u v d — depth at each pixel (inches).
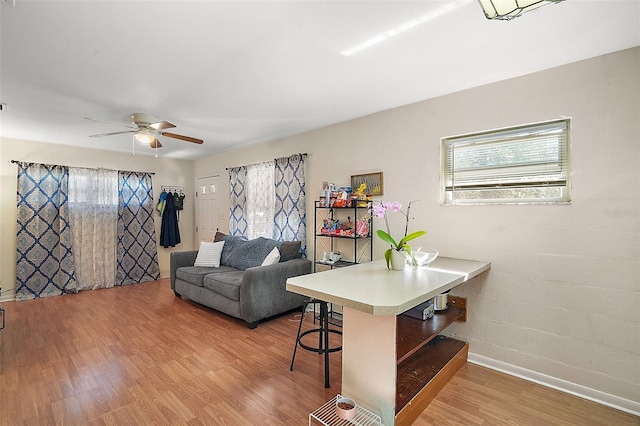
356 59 82.1
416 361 89.1
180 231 233.8
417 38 72.2
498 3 46.7
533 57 81.4
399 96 108.7
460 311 99.6
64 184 178.7
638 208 75.9
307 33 69.9
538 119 89.1
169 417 72.1
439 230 108.7
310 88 101.5
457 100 104.2
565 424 71.2
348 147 136.5
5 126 140.9
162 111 122.8
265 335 120.5
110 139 166.9
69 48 75.5
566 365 85.4
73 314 143.3
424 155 112.2
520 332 92.6
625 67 77.2
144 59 81.3
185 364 96.9
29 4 58.9
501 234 95.9
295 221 159.2
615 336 78.7
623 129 77.5
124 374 90.7
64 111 120.6
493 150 99.9
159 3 59.1
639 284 75.8
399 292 63.4
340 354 104.8
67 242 178.9
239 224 196.4
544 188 91.0
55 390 82.4
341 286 68.9
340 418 64.7
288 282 73.0
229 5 59.9
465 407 77.0
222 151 207.9
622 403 77.4
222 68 86.8
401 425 66.1
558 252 86.4
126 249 202.5
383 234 89.0
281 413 73.9
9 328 126.0
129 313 145.2
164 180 225.6
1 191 163.0
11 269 165.9
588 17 64.3
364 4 59.9
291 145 163.6
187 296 160.4
